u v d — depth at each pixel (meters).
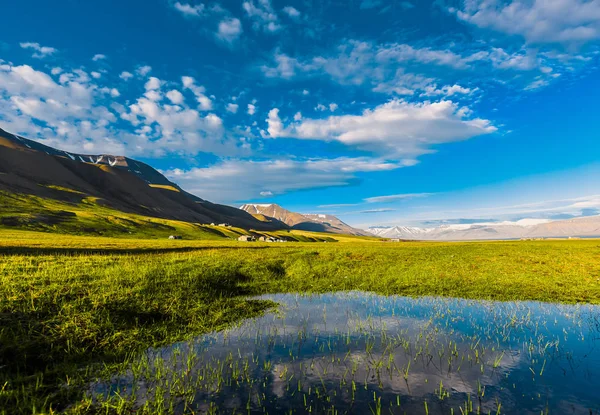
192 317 15.06
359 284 24.70
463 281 24.73
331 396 8.07
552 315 16.30
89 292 14.55
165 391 8.34
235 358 10.62
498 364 10.04
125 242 58.94
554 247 51.44
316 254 38.16
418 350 11.27
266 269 27.70
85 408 7.55
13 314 11.44
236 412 7.36
